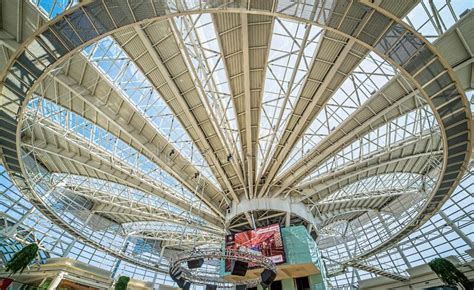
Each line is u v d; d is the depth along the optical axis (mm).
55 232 40500
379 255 45844
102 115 23422
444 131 19047
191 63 17688
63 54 15242
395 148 24781
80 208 44188
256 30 17000
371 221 48719
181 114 23031
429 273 35875
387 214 45656
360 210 44094
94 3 12977
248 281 27938
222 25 16656
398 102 19375
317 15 13367
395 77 18234
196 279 26250
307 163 27969
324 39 17141
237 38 17359
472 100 25344
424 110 22031
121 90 21000
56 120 25203
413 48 14211
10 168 25562
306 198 33375
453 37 14523
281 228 28719
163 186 31406
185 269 24266
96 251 44969
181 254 19797
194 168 29391
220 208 34844
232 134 24922
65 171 34250
